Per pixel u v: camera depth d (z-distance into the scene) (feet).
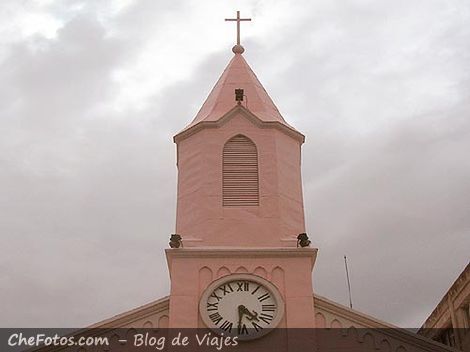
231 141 107.45
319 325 93.81
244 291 94.68
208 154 106.01
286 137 109.50
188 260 96.84
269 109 112.78
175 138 109.70
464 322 107.86
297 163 108.68
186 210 103.40
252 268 96.58
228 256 97.30
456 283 108.99
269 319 92.79
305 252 97.60
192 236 100.68
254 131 107.96
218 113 110.63
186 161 107.34
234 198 103.24
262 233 100.53
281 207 102.68
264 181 104.27
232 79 117.29
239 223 101.14
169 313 93.45
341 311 94.68
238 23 128.67
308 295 94.79
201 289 94.99
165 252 97.19
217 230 100.63
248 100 113.29
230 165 105.60
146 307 94.27
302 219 104.01
